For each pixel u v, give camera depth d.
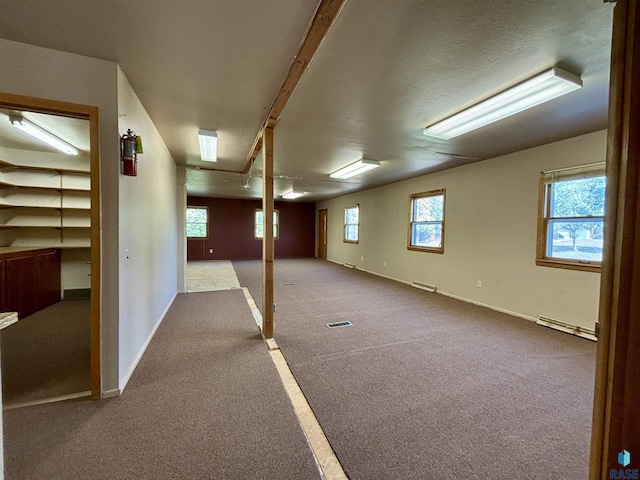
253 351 2.84
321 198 10.53
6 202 4.01
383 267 7.22
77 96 1.94
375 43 1.76
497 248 4.36
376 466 1.50
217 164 5.16
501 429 1.78
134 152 2.16
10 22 1.62
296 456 1.55
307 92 2.39
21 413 1.85
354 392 2.16
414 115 2.84
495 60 1.93
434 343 3.08
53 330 3.27
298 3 1.47
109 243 2.06
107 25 1.64
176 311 4.17
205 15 1.56
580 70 2.03
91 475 1.41
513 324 3.70
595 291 3.23
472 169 4.78
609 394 0.70
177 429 1.74
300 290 5.62
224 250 10.58
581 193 3.40
